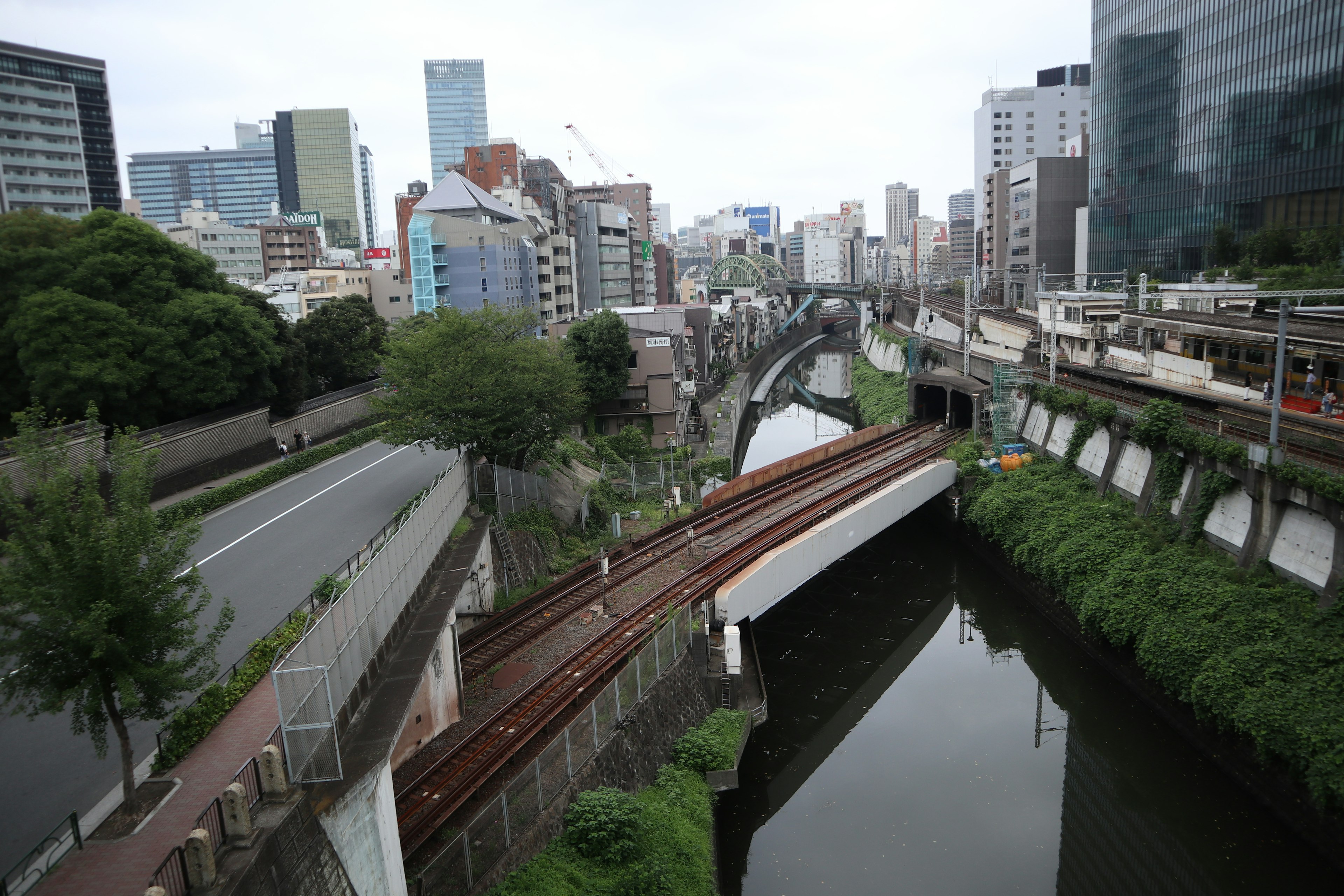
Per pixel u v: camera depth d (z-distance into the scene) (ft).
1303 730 82.53
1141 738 109.50
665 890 73.31
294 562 101.24
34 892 44.50
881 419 270.46
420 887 61.46
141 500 52.75
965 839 95.14
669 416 234.38
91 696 48.65
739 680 114.93
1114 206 340.18
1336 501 96.27
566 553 140.67
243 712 64.39
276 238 475.31
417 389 123.95
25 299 123.75
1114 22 336.08
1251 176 258.16
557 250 357.82
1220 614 103.65
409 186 491.31
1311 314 145.79
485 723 84.58
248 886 44.50
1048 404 179.11
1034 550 144.46
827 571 175.63
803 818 99.71
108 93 428.97
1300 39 234.58
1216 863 87.97
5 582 46.19
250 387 152.97
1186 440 126.21
